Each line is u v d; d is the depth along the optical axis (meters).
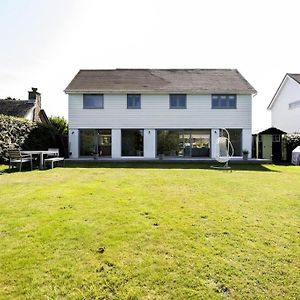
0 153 16.48
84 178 11.46
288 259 3.97
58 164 18.06
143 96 22.55
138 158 21.98
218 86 22.47
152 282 3.38
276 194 8.31
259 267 3.74
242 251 4.21
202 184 10.04
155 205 6.78
